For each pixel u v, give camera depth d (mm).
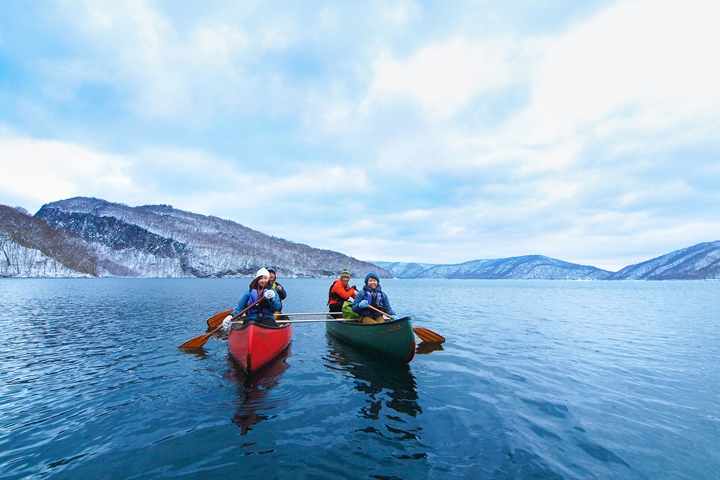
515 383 6602
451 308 23766
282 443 4188
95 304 22359
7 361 7926
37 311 18125
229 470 3629
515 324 15289
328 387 6207
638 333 12984
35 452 3971
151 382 6395
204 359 8094
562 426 4754
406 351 7520
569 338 11672
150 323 14141
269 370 7215
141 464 3738
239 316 7930
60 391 5941
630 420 4984
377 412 5141
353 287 12156
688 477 3607
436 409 5285
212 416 4945
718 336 12359
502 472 3643
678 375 7273
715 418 5086
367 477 3535
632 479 3562
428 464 3771
